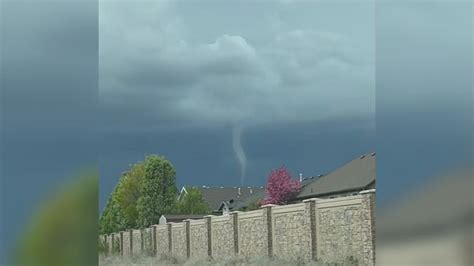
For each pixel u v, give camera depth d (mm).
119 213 14625
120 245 14516
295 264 13156
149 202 14656
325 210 12805
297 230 13328
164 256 14695
